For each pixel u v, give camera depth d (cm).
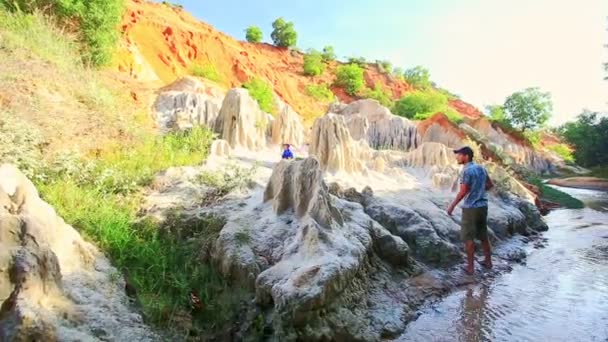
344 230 546
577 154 3675
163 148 900
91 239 495
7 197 393
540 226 1027
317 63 4738
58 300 347
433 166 1133
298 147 1256
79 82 1001
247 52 3775
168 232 565
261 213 596
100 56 1351
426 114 2981
